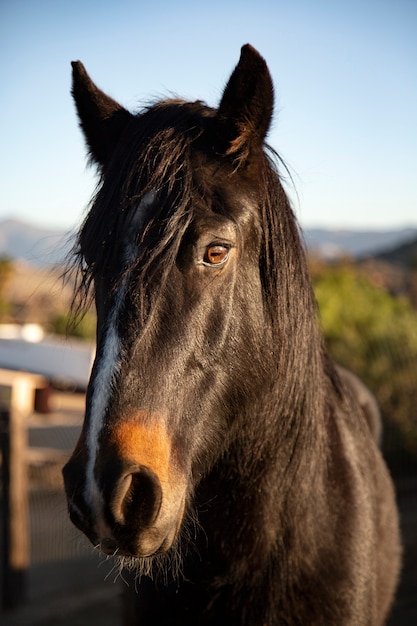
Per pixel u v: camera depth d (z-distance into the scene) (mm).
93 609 4895
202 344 1653
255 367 1835
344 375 3201
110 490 1439
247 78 1750
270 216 1838
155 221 1606
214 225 1637
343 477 2125
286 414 1946
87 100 2033
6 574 5047
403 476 7402
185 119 1795
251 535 1929
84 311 1770
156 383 1550
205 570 1949
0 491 5391
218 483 1945
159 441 1531
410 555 5582
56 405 11266
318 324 2141
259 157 1812
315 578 1942
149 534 1497
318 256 16141
